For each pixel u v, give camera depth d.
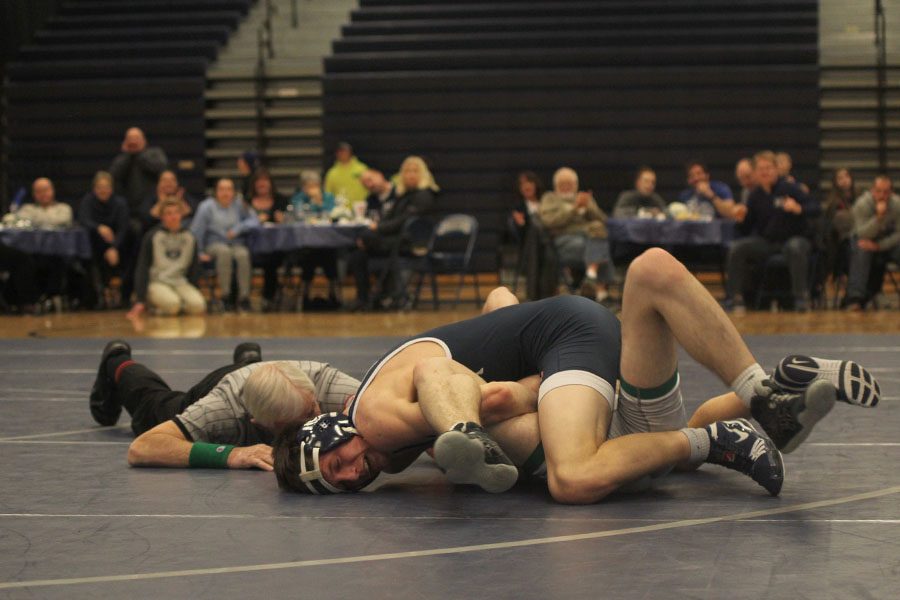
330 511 3.74
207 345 10.00
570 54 18.64
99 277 15.68
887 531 3.33
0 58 19.47
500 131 18.73
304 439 4.00
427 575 2.94
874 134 18.64
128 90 19.22
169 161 19.19
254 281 18.44
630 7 19.23
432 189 14.59
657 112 18.47
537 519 3.56
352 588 2.85
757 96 18.33
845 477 4.12
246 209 15.02
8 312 15.02
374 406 3.92
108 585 2.92
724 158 18.41
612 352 3.96
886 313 13.23
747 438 3.85
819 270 14.17
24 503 3.93
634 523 3.47
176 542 3.36
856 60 18.64
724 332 3.70
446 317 13.27
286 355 8.87
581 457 3.73
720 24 18.88
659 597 2.72
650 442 3.79
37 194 15.45
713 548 3.16
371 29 19.31
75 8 20.81
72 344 10.34
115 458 4.78
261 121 19.22
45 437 5.33
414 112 18.81
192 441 4.63
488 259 18.75
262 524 3.57
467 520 3.57
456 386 3.75
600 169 18.61
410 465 4.56
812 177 18.34
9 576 3.02
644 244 14.05
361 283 14.48
